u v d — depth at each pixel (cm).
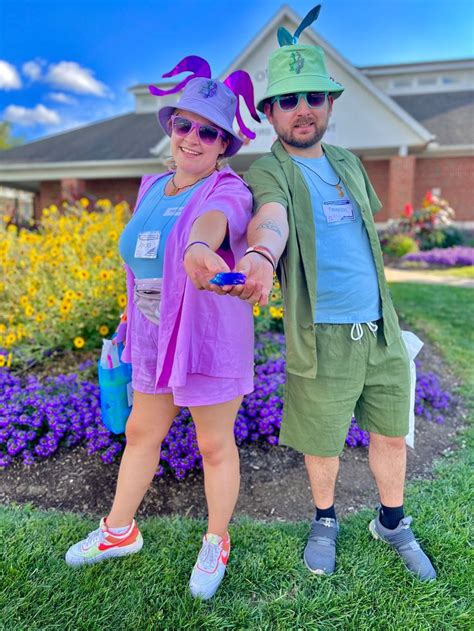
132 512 196
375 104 1310
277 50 177
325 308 181
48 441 278
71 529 218
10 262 482
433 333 523
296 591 186
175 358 158
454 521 223
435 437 317
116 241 538
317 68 172
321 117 175
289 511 239
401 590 184
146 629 167
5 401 304
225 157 184
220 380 166
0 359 364
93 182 1647
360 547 207
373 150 1401
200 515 234
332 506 207
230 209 150
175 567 195
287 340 182
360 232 184
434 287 762
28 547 204
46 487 258
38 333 415
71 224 674
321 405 186
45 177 1571
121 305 409
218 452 179
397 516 202
